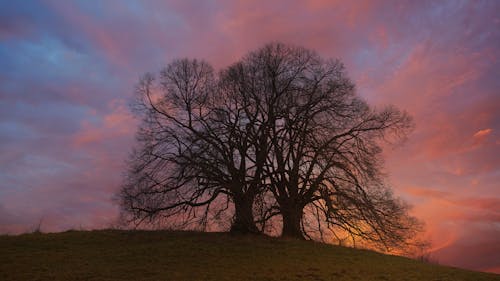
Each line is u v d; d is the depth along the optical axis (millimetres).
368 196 34844
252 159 35812
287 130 36094
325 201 34531
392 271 26672
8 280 22297
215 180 34094
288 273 24969
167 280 23078
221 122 35406
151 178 34469
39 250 29469
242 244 32062
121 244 32312
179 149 35031
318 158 34406
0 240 32500
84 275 23578
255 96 35812
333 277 24406
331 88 35562
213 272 24844
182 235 35875
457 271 28094
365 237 35500
